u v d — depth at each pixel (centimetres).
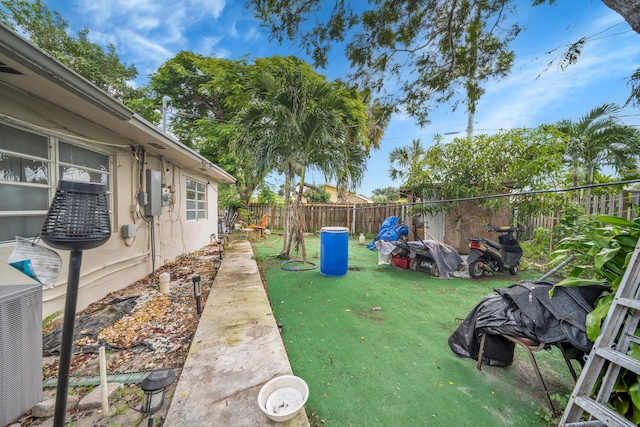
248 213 1182
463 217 658
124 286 392
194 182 724
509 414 161
